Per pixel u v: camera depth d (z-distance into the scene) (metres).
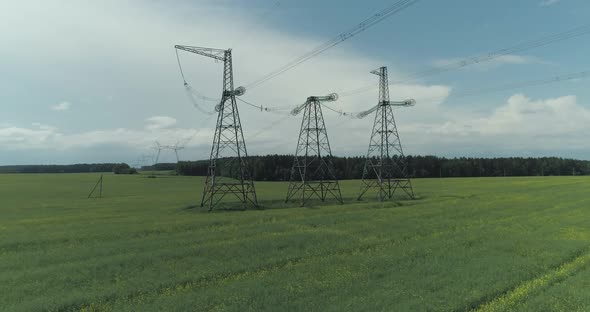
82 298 17.27
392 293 16.88
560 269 20.62
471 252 24.67
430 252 25.00
